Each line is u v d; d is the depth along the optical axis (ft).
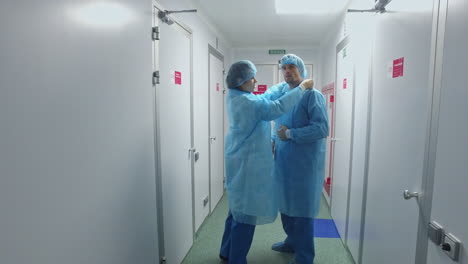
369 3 6.05
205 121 9.50
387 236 4.90
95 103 3.28
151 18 4.81
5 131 2.19
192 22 7.91
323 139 6.35
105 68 3.46
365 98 6.26
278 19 9.76
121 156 3.88
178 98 6.71
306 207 6.35
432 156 3.32
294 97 5.84
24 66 2.35
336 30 9.96
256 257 7.50
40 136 2.51
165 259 5.98
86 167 3.14
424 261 3.52
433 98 3.32
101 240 3.44
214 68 10.76
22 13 2.32
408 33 4.16
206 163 9.71
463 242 2.63
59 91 2.72
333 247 7.94
